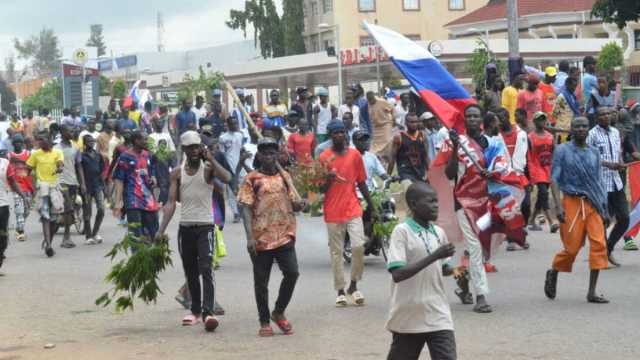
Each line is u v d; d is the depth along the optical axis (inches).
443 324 275.3
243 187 389.4
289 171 477.7
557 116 741.3
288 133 904.9
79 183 698.8
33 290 512.1
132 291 418.0
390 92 1152.8
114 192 539.8
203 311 402.9
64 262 617.6
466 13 2628.0
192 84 1560.0
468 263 432.5
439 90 466.9
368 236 560.1
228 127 804.6
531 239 630.5
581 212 428.1
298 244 655.1
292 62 2082.9
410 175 574.9
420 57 470.3
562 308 419.8
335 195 441.1
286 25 2659.9
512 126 540.7
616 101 796.0
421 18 2598.4
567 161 429.1
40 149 659.4
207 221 408.5
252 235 386.6
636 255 559.2
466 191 421.7
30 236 764.0
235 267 566.9
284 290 389.4
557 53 1889.8
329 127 443.8
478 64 1576.0
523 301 437.4
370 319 410.6
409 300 274.8
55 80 3688.5
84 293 499.8
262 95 2583.7
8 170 599.5
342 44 2544.3
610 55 1774.1
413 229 281.3
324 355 350.6
